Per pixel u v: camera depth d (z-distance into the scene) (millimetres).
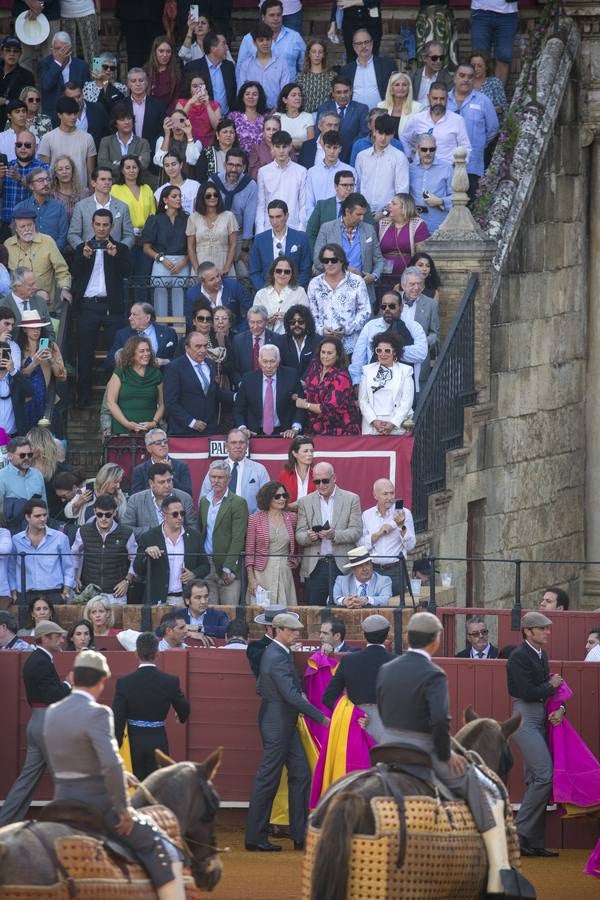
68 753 37031
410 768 40188
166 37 90938
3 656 59781
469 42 100500
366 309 76750
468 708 46906
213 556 66688
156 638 54562
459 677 59656
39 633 55250
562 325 93188
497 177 88938
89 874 36031
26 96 87750
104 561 64938
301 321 74688
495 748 44781
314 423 73250
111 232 80750
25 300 74312
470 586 86312
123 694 53906
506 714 59438
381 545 67750
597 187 95000
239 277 83188
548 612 65438
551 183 91875
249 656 57375
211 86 90312
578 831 59281
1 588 64312
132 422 72625
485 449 85438
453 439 81250
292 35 93000
